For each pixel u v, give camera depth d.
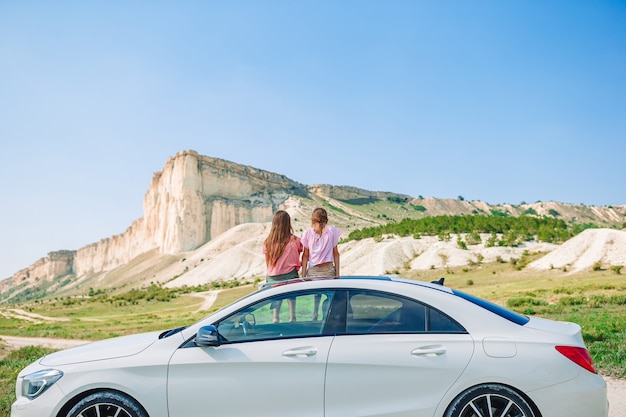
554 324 4.64
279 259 6.38
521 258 109.56
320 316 4.47
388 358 4.19
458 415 4.11
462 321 4.36
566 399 4.06
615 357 8.00
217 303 100.06
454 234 150.25
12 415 4.42
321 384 4.20
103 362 4.41
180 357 4.36
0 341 21.77
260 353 4.30
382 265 121.88
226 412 4.24
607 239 91.12
